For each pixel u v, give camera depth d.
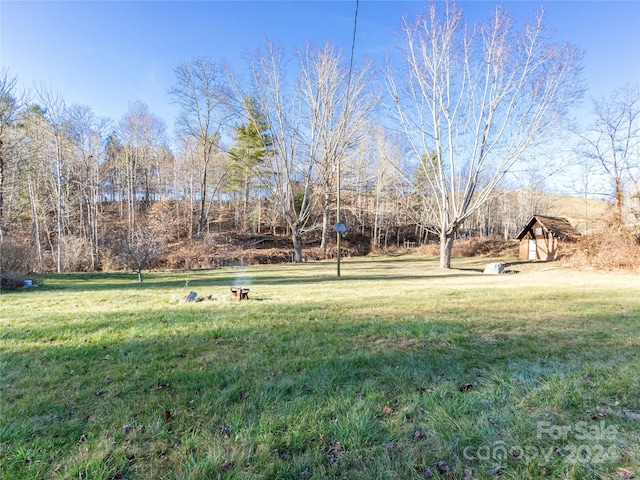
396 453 1.82
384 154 19.56
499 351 3.48
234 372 2.94
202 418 2.18
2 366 3.09
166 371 2.98
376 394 2.49
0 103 16.05
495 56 15.36
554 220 25.16
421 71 16.56
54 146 22.09
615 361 3.13
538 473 1.67
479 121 16.44
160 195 35.53
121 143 32.38
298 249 24.80
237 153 29.94
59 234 20.45
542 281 11.56
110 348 3.67
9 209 19.98
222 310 5.90
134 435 1.98
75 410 2.29
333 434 1.99
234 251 25.72
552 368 2.98
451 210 18.53
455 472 1.68
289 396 2.49
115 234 24.70
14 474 1.65
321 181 24.69
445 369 2.99
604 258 15.55
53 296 8.30
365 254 32.59
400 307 6.09
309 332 4.30
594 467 1.70
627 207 16.95
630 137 17.45
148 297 8.02
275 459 1.77
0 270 10.43
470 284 10.64
